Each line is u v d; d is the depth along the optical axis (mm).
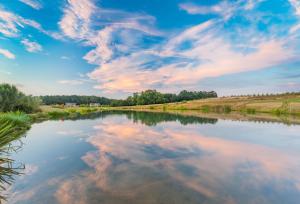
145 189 5316
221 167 7320
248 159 8367
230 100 84000
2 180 5852
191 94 138875
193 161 8039
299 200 4793
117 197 4832
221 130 17328
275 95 83188
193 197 4879
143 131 16594
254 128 18625
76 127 18891
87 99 147375
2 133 8188
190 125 21266
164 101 126250
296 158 8586
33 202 4578
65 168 6977
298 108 43688
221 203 4609
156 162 7871
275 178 6234
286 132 16125
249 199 4816
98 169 6918
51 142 11609
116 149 10008
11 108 27953
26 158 8211
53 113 33438
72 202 4566
